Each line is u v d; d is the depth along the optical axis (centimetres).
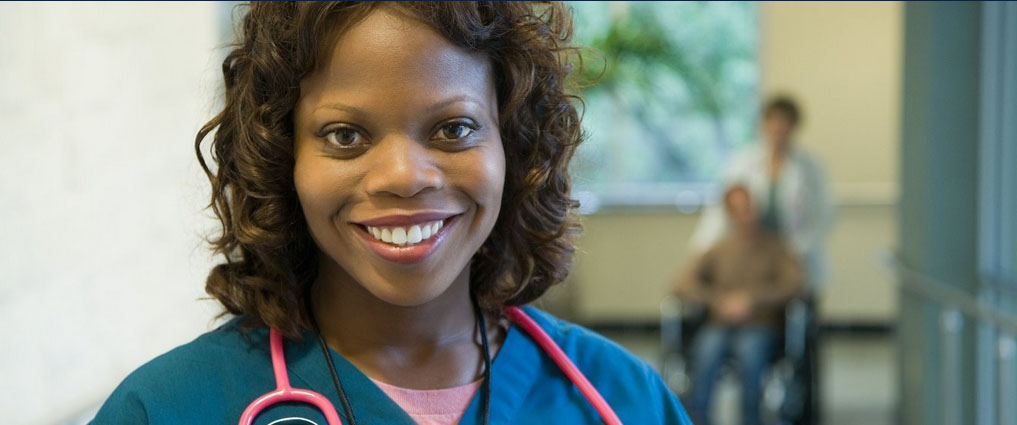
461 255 77
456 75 75
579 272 486
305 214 77
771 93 468
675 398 93
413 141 74
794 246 326
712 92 492
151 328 186
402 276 75
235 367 80
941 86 246
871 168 465
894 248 297
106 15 173
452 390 84
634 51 487
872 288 472
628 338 489
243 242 80
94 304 167
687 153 501
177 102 196
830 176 467
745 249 321
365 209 74
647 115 497
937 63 246
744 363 311
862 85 461
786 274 317
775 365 315
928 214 250
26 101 149
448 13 73
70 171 161
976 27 243
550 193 87
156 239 189
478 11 76
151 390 77
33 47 151
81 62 165
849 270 473
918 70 255
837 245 472
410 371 83
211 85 122
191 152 200
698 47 488
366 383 81
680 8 483
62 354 156
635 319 493
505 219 86
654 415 89
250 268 84
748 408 309
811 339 311
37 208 151
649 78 491
